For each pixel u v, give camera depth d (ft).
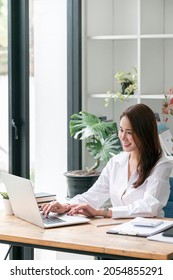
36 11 16.44
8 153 15.23
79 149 17.38
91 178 15.67
